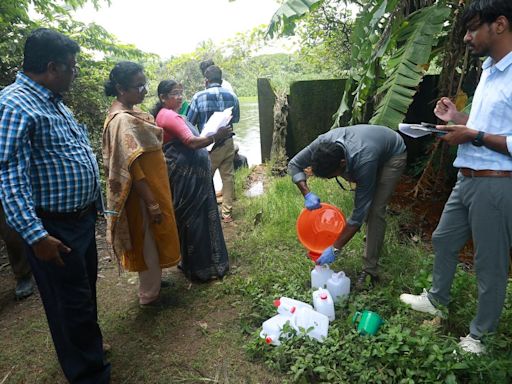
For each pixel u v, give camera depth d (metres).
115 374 2.41
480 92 2.04
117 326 2.85
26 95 1.79
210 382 2.29
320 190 4.91
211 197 3.36
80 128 2.16
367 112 5.72
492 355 2.15
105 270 3.70
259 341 2.47
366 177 2.57
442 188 4.73
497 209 2.00
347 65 7.40
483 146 1.98
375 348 2.24
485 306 2.19
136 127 2.53
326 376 2.17
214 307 3.01
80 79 5.44
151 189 2.69
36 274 1.99
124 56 6.23
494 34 1.83
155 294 3.01
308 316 2.49
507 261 2.10
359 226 2.69
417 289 2.94
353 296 2.84
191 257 3.34
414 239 3.78
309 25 7.13
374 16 3.65
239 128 12.40
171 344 2.64
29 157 1.78
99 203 2.35
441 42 4.46
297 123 6.55
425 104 5.50
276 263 3.51
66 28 5.56
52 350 2.65
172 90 3.22
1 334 2.83
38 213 1.91
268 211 4.55
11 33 4.66
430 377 2.02
